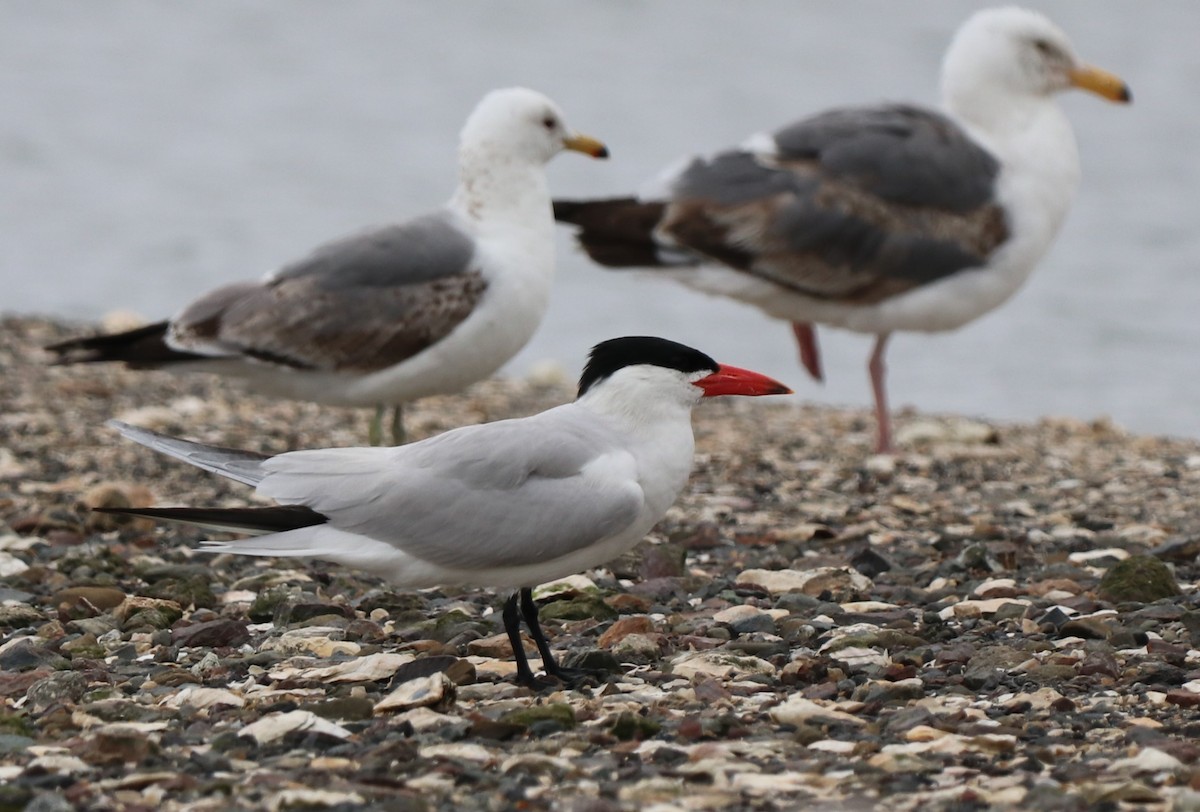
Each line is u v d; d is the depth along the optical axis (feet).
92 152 138.31
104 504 42.93
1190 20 195.11
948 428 59.11
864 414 67.87
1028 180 54.34
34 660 30.60
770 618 33.40
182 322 44.55
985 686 28.43
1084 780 23.21
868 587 37.06
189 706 27.48
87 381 64.64
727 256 53.11
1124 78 167.22
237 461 29.81
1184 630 31.96
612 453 29.53
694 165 54.39
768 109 155.02
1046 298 102.17
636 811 21.99
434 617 34.42
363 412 62.23
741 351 90.33
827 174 53.06
